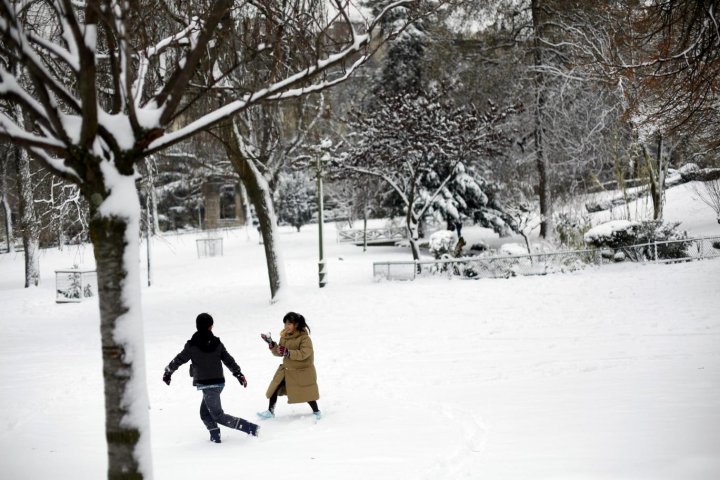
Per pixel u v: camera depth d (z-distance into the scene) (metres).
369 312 19.66
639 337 13.16
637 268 23.36
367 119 30.02
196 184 57.44
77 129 4.77
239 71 9.14
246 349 15.56
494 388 9.99
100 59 9.06
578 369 10.88
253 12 8.20
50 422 9.68
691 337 12.73
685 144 30.25
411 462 6.64
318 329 17.39
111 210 4.69
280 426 8.84
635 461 5.88
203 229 58.75
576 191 39.34
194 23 6.61
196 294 27.95
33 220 30.58
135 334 4.74
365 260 34.47
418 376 11.32
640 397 8.53
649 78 14.17
